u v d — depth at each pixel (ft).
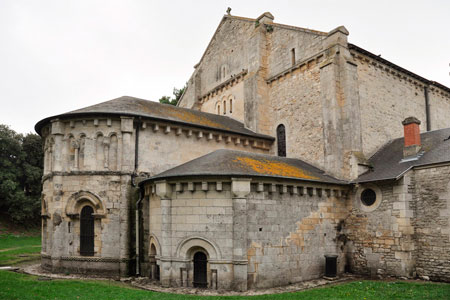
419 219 61.93
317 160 78.28
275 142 89.97
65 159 69.77
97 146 69.41
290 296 47.65
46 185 75.10
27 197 170.50
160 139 73.10
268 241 56.95
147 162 70.54
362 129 77.41
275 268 57.00
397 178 61.05
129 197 66.80
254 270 54.65
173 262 55.88
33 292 45.70
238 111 99.25
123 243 64.95
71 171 68.95
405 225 61.21
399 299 44.83
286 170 65.05
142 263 65.16
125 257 64.59
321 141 77.87
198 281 54.90
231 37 106.83
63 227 67.92
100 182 67.62
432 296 45.73
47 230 72.54
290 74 87.56
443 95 105.91
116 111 68.54
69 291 47.52
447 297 45.01
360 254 67.41
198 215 55.36
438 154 63.57
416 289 50.72
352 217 69.67
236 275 52.44
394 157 73.00
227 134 82.23
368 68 82.23
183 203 56.49
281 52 91.09
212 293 50.83
